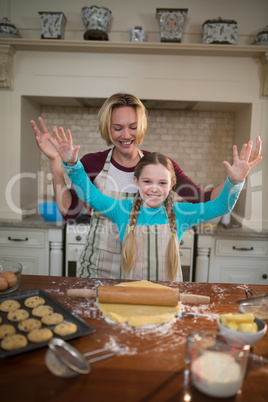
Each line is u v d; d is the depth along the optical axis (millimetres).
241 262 2590
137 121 1418
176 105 2803
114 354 785
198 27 2652
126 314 973
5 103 2641
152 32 2666
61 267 2609
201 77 2588
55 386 677
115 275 1480
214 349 725
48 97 2689
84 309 1006
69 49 2537
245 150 1180
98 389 672
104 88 2613
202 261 2559
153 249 1312
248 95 2594
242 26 2645
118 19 2658
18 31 2654
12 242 2623
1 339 812
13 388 667
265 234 2514
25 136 2773
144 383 694
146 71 2592
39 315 930
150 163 1297
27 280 1240
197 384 671
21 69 2611
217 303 1080
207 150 3090
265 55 2443
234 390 656
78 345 816
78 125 3100
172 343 839
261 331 805
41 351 792
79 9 2641
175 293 1035
